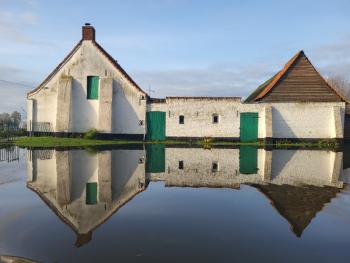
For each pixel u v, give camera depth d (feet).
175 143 87.20
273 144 85.92
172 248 16.35
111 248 16.28
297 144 86.38
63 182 32.81
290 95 90.53
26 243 16.81
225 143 87.20
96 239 17.44
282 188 31.22
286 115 89.66
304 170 42.45
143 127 91.09
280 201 26.14
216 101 90.63
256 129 89.92
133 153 60.34
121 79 91.56
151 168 42.70
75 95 91.04
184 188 30.89
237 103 90.22
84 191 28.99
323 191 29.99
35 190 29.17
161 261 14.88
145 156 55.88
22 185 31.19
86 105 91.25
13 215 21.61
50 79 91.40
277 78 92.22
